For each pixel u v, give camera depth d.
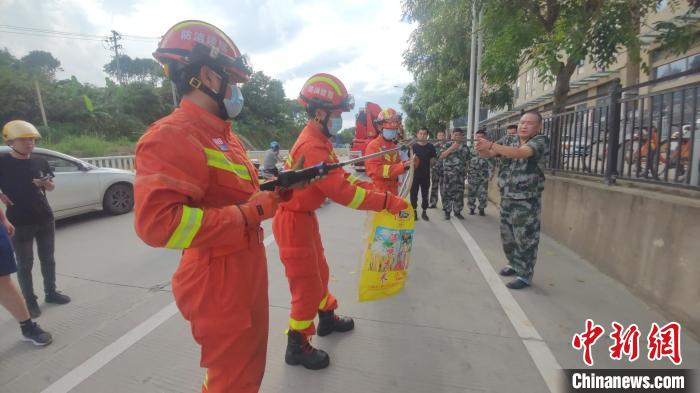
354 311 3.39
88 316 3.36
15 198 3.27
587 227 4.62
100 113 29.17
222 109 1.58
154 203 1.29
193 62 1.47
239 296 1.58
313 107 2.48
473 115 11.50
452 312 3.35
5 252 2.77
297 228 2.49
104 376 2.52
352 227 6.66
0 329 3.16
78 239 5.98
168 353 2.77
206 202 1.53
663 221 3.31
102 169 7.62
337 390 2.37
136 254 5.15
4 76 26.48
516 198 3.77
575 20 5.41
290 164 2.53
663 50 5.31
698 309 2.88
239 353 1.64
